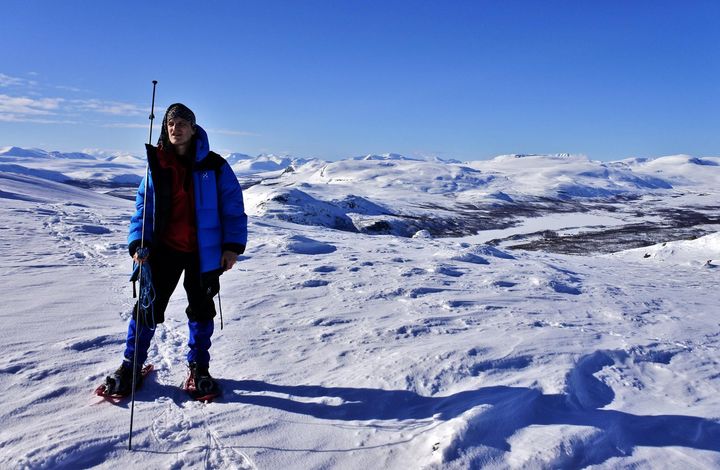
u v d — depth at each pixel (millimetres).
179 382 2904
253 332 3939
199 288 2789
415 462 2082
